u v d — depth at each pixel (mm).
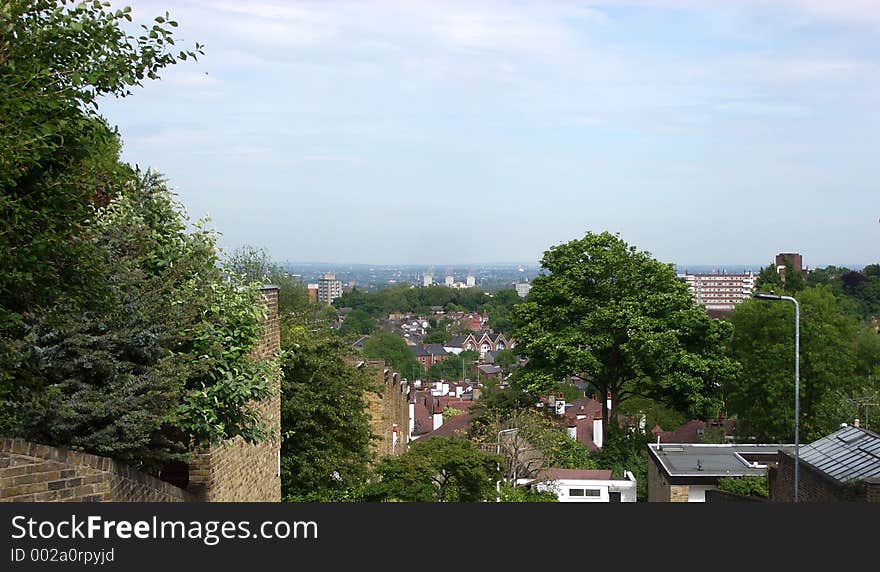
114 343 11609
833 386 47031
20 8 9586
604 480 38156
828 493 17062
